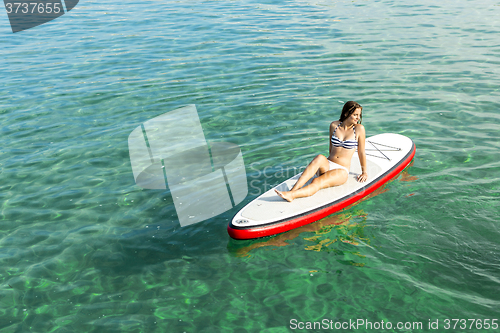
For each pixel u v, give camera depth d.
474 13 14.75
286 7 16.94
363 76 9.38
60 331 3.56
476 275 3.88
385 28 13.20
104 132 7.39
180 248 4.55
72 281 4.13
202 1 18.94
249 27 13.94
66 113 8.19
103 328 3.57
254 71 9.98
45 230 4.91
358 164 5.83
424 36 12.17
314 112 7.73
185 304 3.80
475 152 6.13
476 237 4.36
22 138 7.24
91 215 5.16
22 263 4.39
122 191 5.65
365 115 7.54
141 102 8.56
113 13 16.92
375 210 5.01
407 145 6.21
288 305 3.73
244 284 4.01
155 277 4.14
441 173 5.64
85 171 6.18
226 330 3.51
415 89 8.53
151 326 3.57
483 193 5.09
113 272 4.23
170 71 10.24
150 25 14.70
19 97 9.00
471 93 8.22
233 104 8.25
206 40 12.68
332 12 15.71
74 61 11.26
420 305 3.62
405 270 4.02
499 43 11.20
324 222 4.93
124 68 10.58
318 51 11.23
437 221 4.65
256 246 4.59
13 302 3.88
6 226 5.00
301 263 4.27
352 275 4.04
